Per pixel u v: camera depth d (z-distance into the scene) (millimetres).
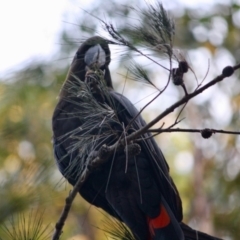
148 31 5906
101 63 8070
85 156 6691
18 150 13398
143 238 7633
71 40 9891
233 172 14906
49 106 14711
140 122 7477
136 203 7527
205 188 15102
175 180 15742
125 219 7594
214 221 14633
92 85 6480
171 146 16156
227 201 14773
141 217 7547
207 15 16094
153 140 7551
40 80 14773
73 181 7656
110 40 5977
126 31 6020
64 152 7820
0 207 6973
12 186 7207
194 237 7082
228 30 16062
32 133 13969
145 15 5945
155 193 7500
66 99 7711
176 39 15688
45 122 14453
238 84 15375
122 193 7562
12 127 10312
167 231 7410
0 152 13266
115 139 6934
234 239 14336
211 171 15234
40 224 6836
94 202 8266
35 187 7285
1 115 14086
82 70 8367
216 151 15188
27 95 14617
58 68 14750
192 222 14750
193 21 16016
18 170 7461
